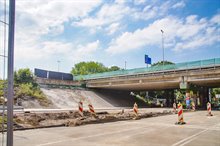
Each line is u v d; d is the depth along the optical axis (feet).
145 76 156.56
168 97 224.33
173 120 59.72
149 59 205.98
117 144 26.96
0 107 32.22
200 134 35.19
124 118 62.13
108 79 180.45
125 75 168.25
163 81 148.66
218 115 80.89
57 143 27.37
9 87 9.91
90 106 64.75
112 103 182.60
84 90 189.26
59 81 174.50
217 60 126.21
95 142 28.14
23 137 31.78
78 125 47.11
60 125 46.39
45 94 144.77
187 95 138.21
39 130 39.52
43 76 183.32
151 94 273.95
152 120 59.88
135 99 229.66
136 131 38.34
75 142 28.09
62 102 143.64
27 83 139.44
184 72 138.41
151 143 27.68
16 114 55.52
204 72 129.39
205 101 193.36
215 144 27.17
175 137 32.19
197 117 71.36
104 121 55.11
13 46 10.27
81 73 351.05
